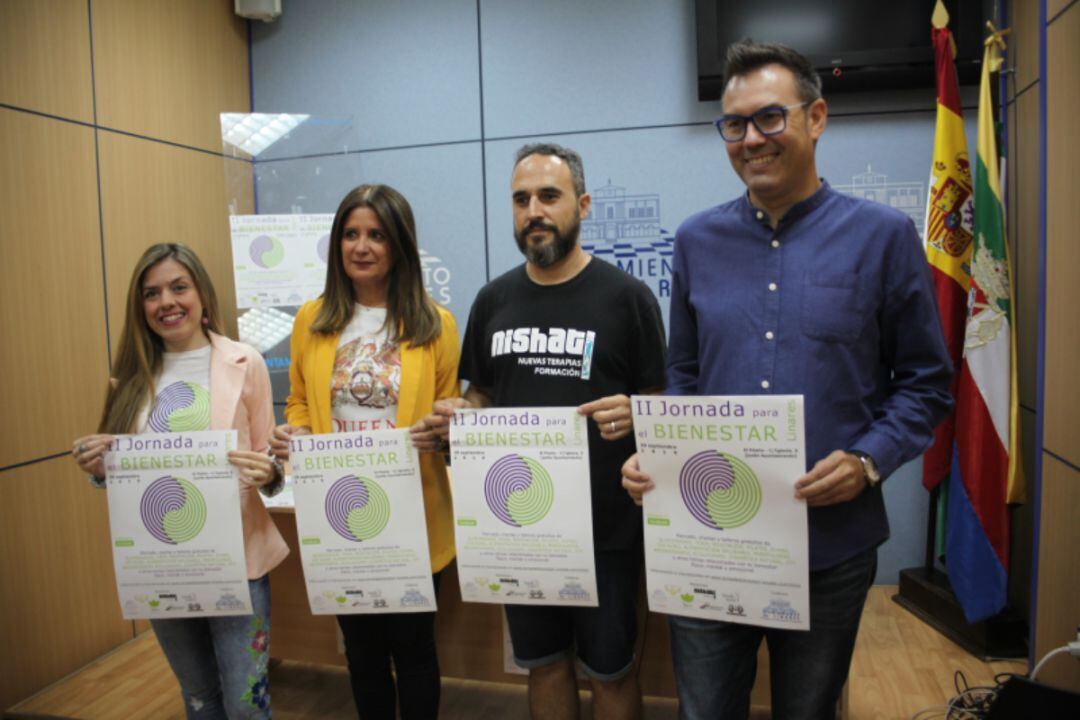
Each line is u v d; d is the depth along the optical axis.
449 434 1.68
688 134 3.59
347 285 1.89
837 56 3.24
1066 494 1.86
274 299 3.43
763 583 1.36
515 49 3.74
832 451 1.34
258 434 1.90
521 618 1.77
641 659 2.34
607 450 1.71
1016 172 3.06
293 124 3.62
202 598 1.77
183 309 1.79
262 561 1.83
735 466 1.35
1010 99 3.12
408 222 1.85
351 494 1.75
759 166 1.33
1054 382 1.93
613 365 1.72
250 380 1.87
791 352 1.35
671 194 3.63
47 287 2.79
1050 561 1.95
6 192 2.63
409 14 3.87
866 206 1.36
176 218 3.47
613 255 3.71
